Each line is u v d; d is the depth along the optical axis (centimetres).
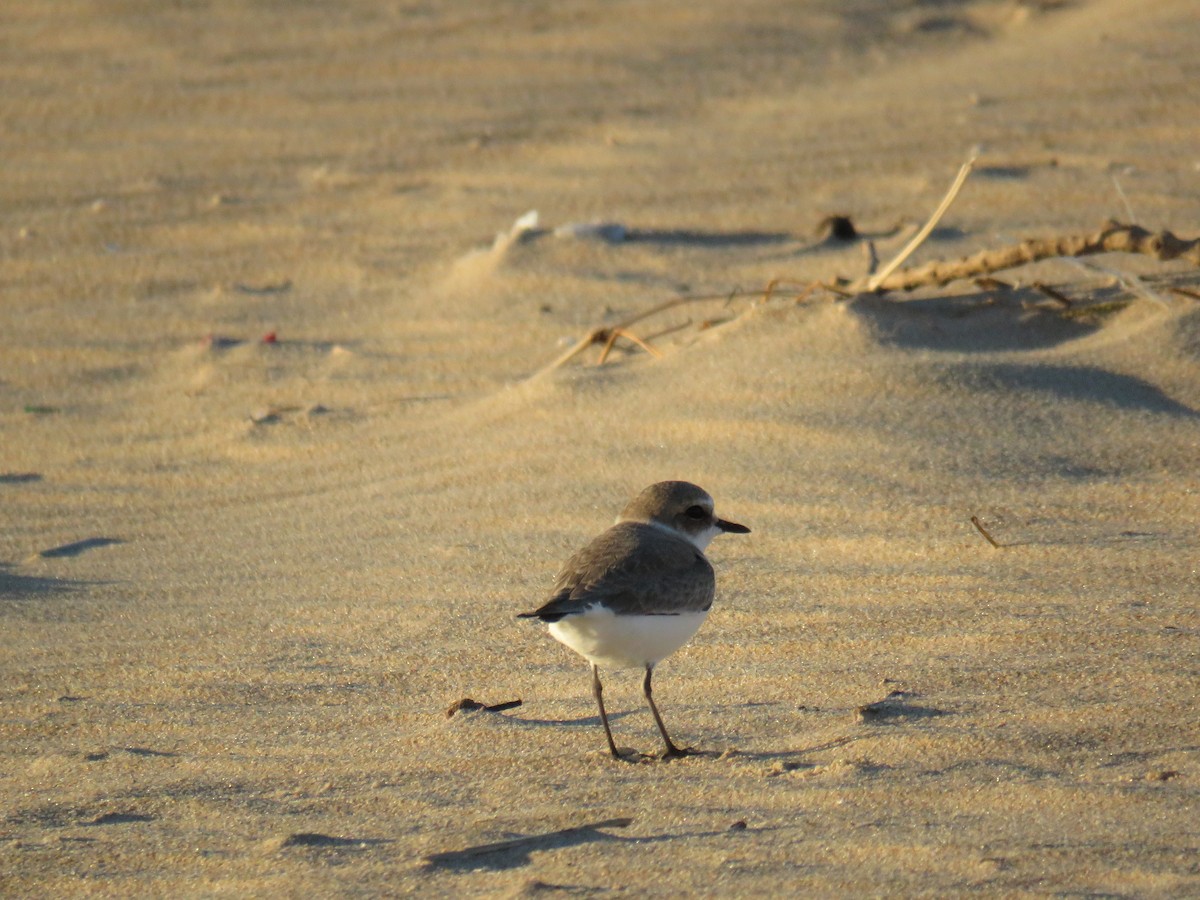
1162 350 1127
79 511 1193
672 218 1730
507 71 2288
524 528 1011
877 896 515
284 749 729
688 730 711
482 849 586
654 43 2348
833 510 960
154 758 729
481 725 732
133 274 1745
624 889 539
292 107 2212
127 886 589
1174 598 787
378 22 2509
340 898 553
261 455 1267
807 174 1817
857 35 2325
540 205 1812
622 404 1172
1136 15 2197
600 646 682
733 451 1059
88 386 1484
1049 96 1952
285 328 1569
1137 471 977
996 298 1250
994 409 1066
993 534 901
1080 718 659
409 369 1415
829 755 655
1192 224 1489
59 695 826
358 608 921
